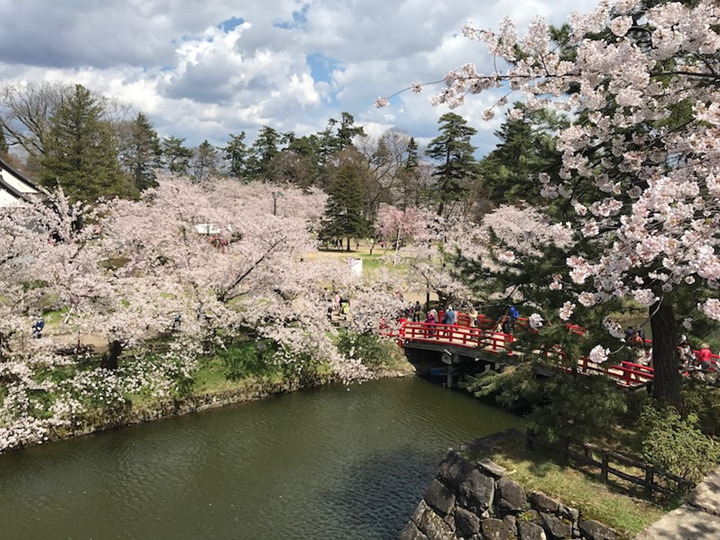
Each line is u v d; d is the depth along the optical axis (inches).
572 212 398.3
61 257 629.6
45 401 612.7
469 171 1852.9
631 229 253.4
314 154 2898.6
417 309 1108.5
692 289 337.7
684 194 248.4
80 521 479.2
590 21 287.7
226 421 708.7
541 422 411.8
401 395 853.8
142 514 494.6
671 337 439.5
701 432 391.9
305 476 577.6
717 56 283.1
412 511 517.7
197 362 746.8
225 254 852.6
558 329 375.2
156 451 616.1
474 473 415.2
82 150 1381.6
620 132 359.3
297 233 867.4
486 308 448.5
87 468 568.1
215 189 2169.0
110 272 703.7
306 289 891.4
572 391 390.3
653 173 323.0
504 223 1192.2
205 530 475.5
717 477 373.1
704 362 546.0
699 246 232.2
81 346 705.6
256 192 2197.3
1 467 554.6
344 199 2074.3
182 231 854.5
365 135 2876.5
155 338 773.9
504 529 379.6
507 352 457.1
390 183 2610.7
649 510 343.9
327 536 474.0
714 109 245.8
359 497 538.6
